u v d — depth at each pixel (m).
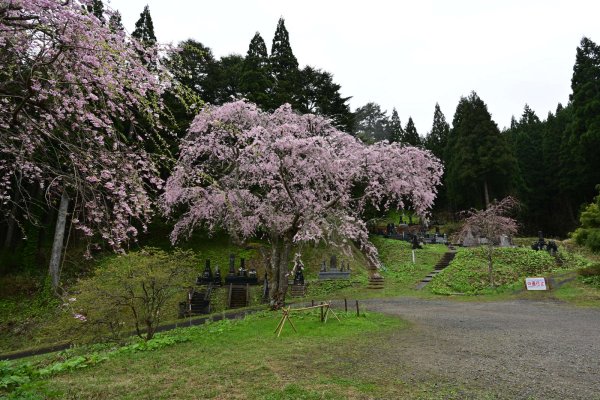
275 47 32.62
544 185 44.19
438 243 32.97
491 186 38.00
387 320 11.12
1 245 22.39
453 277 20.95
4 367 6.16
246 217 14.70
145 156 6.32
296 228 13.72
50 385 5.52
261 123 13.62
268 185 15.08
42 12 4.49
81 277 17.98
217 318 14.95
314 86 31.70
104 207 5.80
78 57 4.88
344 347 7.68
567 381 5.55
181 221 15.89
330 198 15.56
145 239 25.72
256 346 7.86
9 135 5.48
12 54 4.66
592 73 34.25
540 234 27.64
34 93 4.55
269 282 20.39
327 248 25.83
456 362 6.57
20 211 18.86
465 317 12.11
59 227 18.58
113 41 5.33
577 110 34.56
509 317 12.14
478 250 25.58
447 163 45.53
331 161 12.92
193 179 14.10
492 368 6.20
